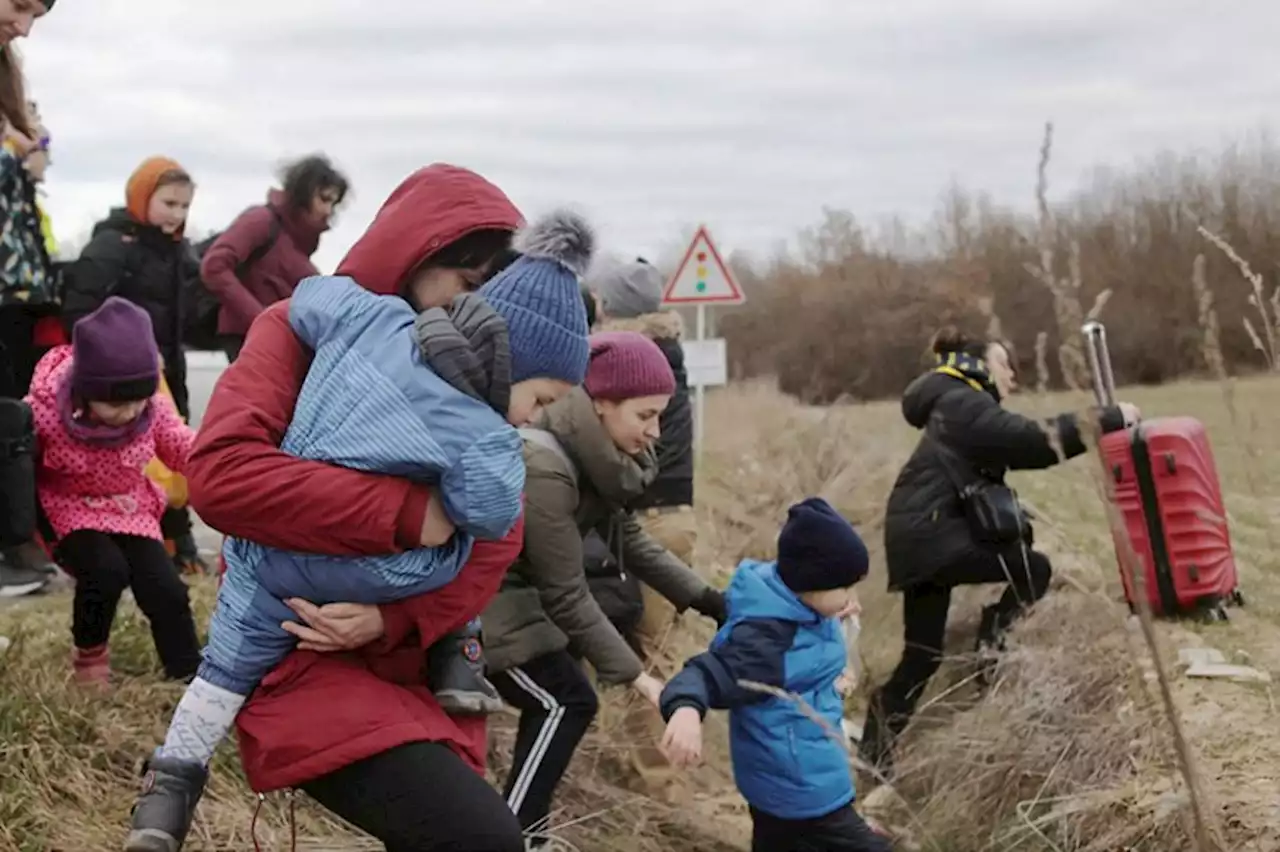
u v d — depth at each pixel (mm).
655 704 3943
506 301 2822
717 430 15336
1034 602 5367
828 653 4078
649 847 4613
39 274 5301
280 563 2557
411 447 2467
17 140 5180
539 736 3904
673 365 5523
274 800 4133
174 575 4578
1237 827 3758
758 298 25891
